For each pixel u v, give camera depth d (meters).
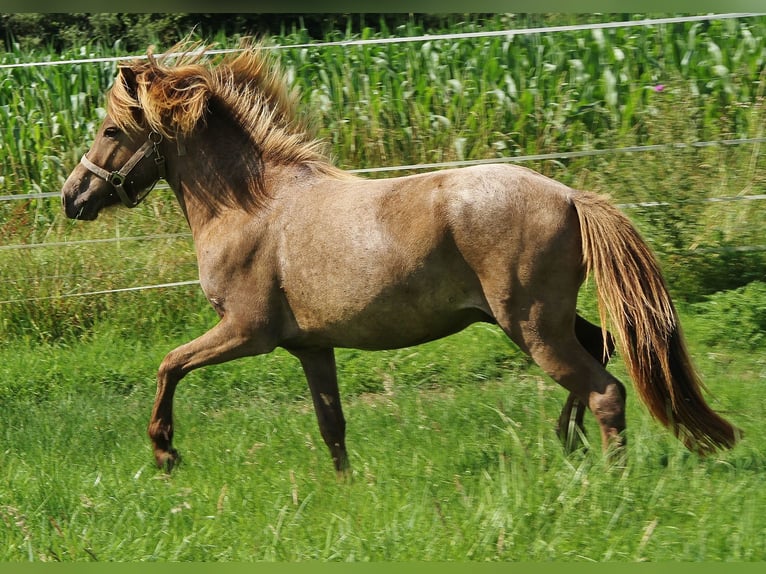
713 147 13.12
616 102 15.65
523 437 8.84
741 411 9.30
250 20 25.97
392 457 8.63
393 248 7.62
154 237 13.67
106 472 9.02
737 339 11.45
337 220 7.89
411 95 16.11
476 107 15.38
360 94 16.17
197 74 8.73
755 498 6.92
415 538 6.78
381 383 11.69
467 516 7.05
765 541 6.38
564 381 7.44
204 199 8.62
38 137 16.86
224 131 8.65
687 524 6.75
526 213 7.28
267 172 8.43
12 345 13.50
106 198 9.12
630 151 12.66
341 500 7.70
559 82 15.38
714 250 12.30
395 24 25.56
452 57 17.14
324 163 8.56
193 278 13.95
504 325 7.46
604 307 7.36
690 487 7.16
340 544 6.81
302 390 11.73
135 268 14.05
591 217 7.28
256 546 7.03
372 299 7.75
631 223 7.41
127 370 12.48
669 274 12.33
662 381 7.42
